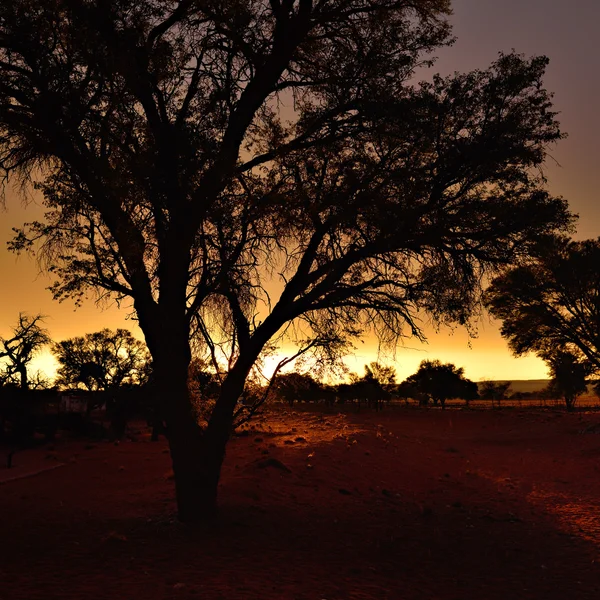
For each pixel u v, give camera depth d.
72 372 54.75
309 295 12.70
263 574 9.60
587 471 23.16
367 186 12.41
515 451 30.52
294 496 16.23
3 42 11.69
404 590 9.41
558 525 14.76
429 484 20.47
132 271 12.54
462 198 12.73
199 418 13.95
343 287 12.98
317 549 11.60
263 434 28.36
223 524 12.64
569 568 11.00
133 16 11.93
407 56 13.07
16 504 15.52
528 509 16.73
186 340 13.05
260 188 12.59
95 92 12.28
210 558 10.34
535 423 42.38
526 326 45.50
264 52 13.08
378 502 16.91
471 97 12.66
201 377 14.09
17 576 9.08
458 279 12.71
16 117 11.77
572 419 43.94
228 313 13.43
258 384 13.62
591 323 43.28
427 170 12.46
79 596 8.06
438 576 10.35
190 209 12.27
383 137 12.70
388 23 12.96
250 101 12.82
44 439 36.19
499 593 9.46
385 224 11.96
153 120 12.35
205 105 12.94
